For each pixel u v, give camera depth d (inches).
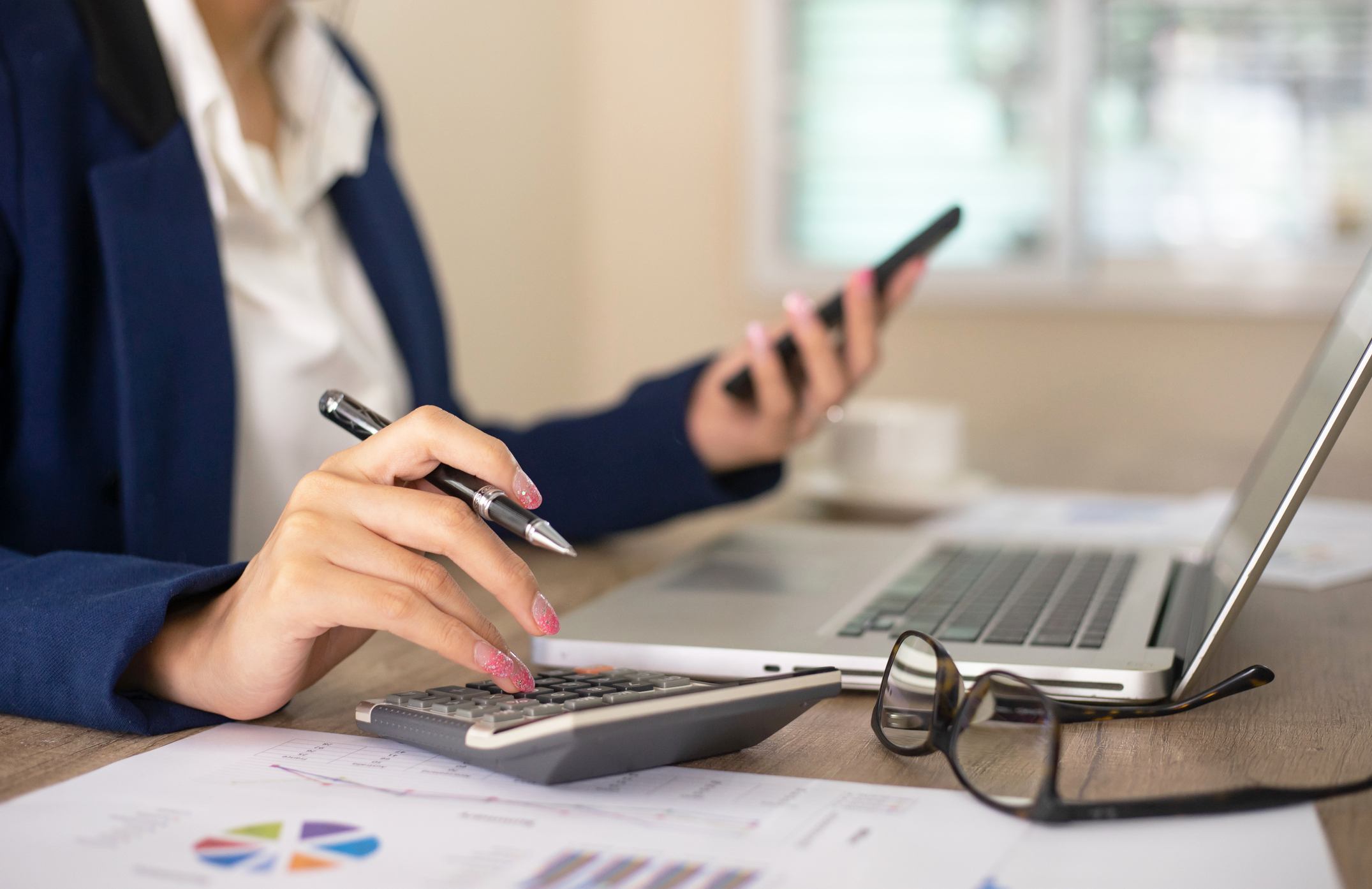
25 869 14.8
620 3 103.3
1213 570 30.4
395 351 45.1
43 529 32.9
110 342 33.8
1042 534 42.4
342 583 19.6
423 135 78.5
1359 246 92.0
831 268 101.8
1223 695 21.5
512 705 18.9
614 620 26.0
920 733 19.2
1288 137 93.5
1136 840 15.6
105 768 18.6
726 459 41.0
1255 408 94.0
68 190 33.1
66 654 20.7
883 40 100.1
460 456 20.6
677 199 104.5
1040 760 17.7
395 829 16.1
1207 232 95.3
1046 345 97.2
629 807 16.9
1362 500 52.1
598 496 39.9
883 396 100.3
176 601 22.5
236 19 41.3
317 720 21.5
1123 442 74.1
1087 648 23.0
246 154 38.4
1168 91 95.3
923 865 14.9
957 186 99.7
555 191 100.0
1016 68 97.7
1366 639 28.0
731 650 23.3
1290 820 16.3
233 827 16.1
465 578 35.0
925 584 30.1
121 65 34.9
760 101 101.0
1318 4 92.0
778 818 16.4
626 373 106.8
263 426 38.6
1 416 32.7
